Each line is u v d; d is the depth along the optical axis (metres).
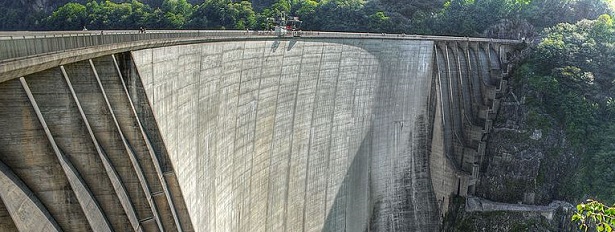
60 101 22.09
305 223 58.72
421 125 81.19
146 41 29.20
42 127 20.11
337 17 132.62
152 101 30.17
